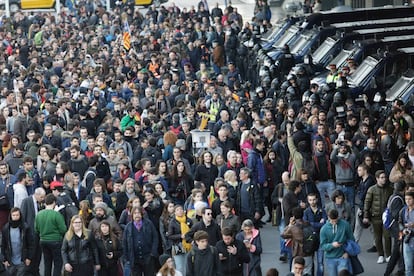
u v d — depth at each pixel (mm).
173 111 57125
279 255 44156
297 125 49094
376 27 74500
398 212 39438
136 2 125562
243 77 81375
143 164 45219
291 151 46938
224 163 46531
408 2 96750
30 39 101188
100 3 117312
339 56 69500
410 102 59812
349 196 45875
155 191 40750
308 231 37781
